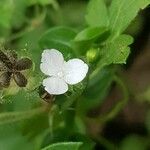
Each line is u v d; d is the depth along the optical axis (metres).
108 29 0.10
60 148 0.10
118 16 0.10
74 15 0.14
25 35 0.14
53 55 0.09
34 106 0.11
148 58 0.15
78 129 0.12
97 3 0.11
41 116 0.11
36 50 0.12
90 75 0.10
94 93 0.12
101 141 0.14
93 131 0.14
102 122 0.13
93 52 0.10
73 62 0.09
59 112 0.10
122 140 0.14
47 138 0.11
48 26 0.14
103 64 0.10
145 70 0.15
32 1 0.14
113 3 0.10
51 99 0.09
